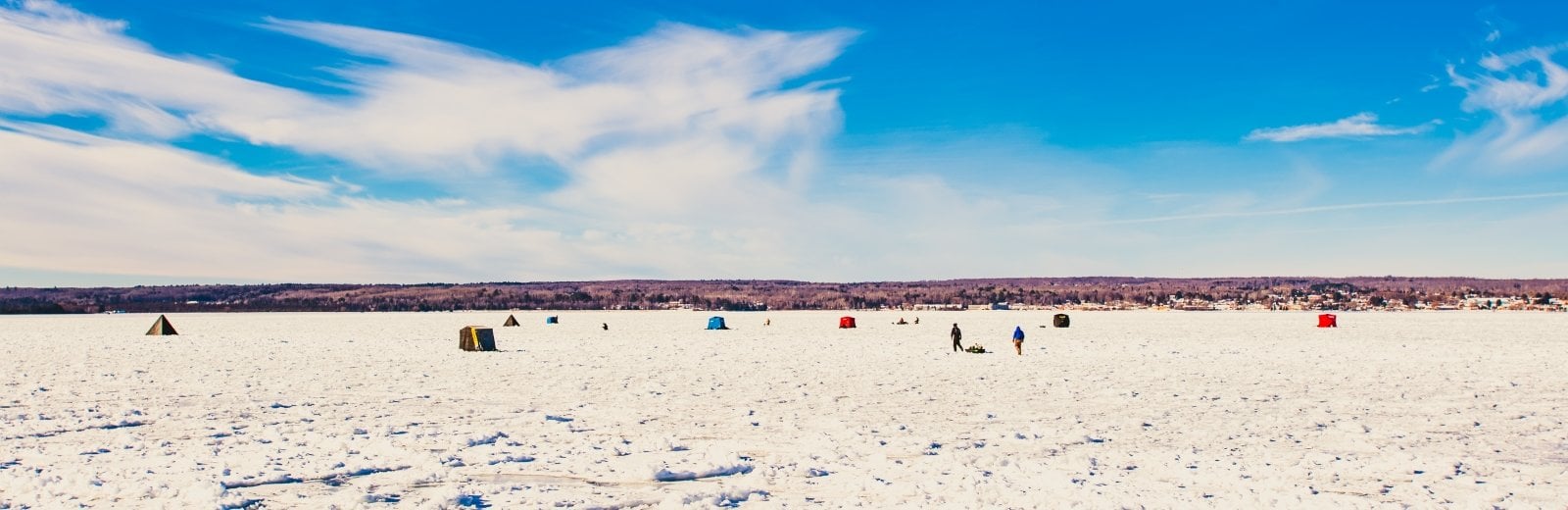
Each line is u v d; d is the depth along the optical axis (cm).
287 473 1162
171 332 6538
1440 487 1107
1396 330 7062
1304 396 2138
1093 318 12456
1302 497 1050
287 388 2291
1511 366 3055
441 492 1049
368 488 1077
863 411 1866
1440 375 2720
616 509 991
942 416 1789
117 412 1784
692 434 1543
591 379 2628
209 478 1120
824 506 1004
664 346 4659
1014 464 1255
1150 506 1002
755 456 1316
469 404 1967
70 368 2986
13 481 1090
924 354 3888
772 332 6931
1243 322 9950
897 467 1230
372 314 19138
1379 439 1478
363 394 2159
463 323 10706
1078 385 2419
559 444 1414
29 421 1647
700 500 1017
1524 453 1343
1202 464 1256
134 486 1055
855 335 6259
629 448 1370
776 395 2170
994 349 4322
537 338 5819
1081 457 1313
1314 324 8969
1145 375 2764
